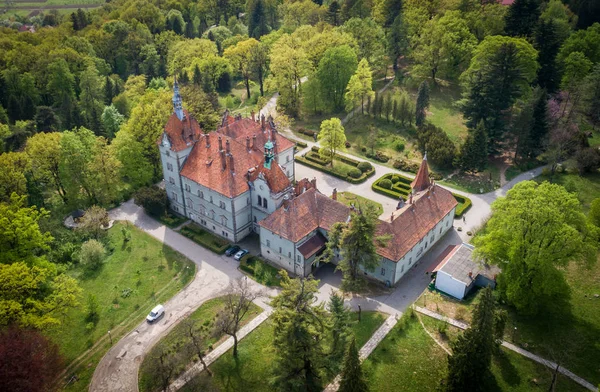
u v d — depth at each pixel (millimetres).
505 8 174375
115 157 122500
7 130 146500
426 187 106875
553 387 70375
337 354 69938
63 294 82625
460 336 68875
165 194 118438
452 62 166125
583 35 161750
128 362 80812
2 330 71312
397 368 75875
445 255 99812
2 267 80000
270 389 74625
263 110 174375
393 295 91750
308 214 98312
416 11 186250
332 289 93750
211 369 78125
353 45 173125
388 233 92000
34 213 97438
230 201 102062
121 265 102500
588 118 148250
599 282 89500
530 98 134250
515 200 81312
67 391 76062
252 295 91312
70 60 190000
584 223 81062
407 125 152000
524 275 80500
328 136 132500
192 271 100250
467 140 127750
